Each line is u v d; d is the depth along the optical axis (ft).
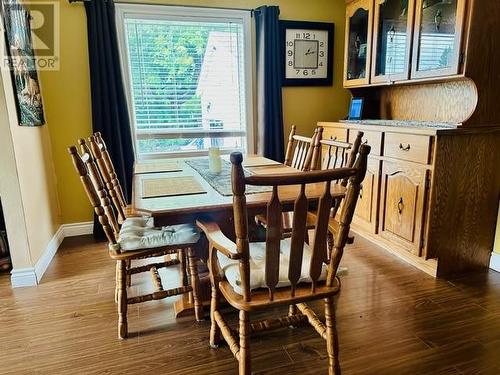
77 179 9.89
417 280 7.15
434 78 7.32
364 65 9.89
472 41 6.47
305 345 5.24
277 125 10.69
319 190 5.28
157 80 10.11
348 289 6.79
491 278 7.25
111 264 8.13
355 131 9.04
